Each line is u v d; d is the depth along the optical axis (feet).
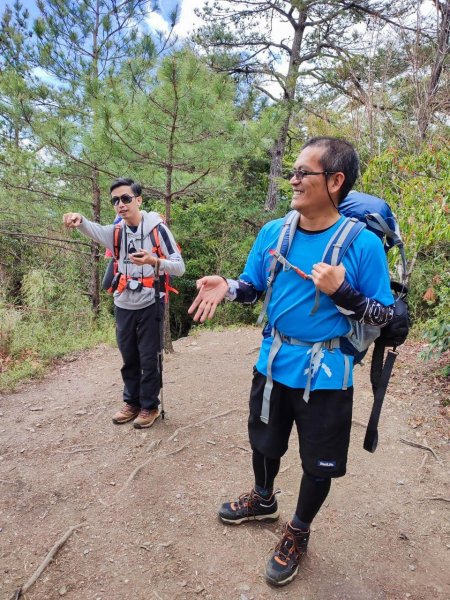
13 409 12.00
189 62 13.98
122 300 9.82
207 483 8.64
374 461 9.48
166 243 9.76
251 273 6.19
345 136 20.89
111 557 6.89
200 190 17.58
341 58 29.96
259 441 6.37
